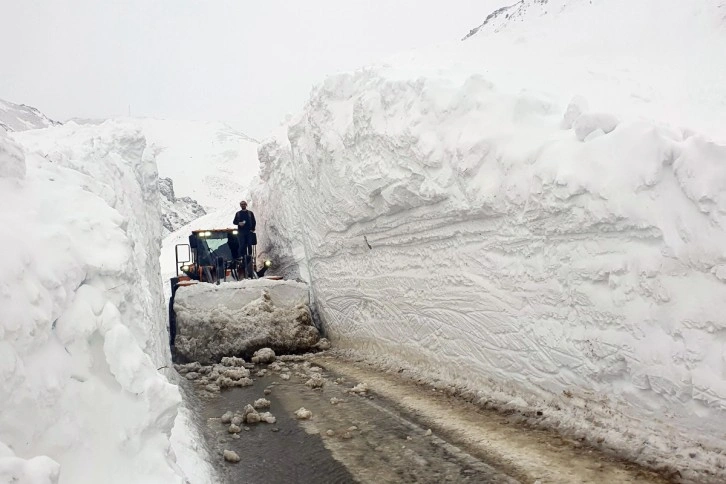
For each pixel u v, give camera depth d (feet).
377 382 22.33
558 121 18.51
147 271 20.76
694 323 12.37
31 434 7.27
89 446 8.03
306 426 17.33
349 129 28.48
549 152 16.93
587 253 15.31
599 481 11.90
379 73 29.07
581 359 15.28
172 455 9.62
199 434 16.14
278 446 15.71
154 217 30.73
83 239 10.14
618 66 29.94
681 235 12.98
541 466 12.88
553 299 16.43
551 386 16.46
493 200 18.57
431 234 22.67
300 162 36.40
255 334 29.94
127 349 8.93
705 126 19.24
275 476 13.65
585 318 15.29
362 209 27.55
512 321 18.01
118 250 10.64
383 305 26.86
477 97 20.92
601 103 23.52
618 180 14.44
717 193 12.51
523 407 16.85
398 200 24.17
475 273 20.04
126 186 23.13
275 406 19.92
